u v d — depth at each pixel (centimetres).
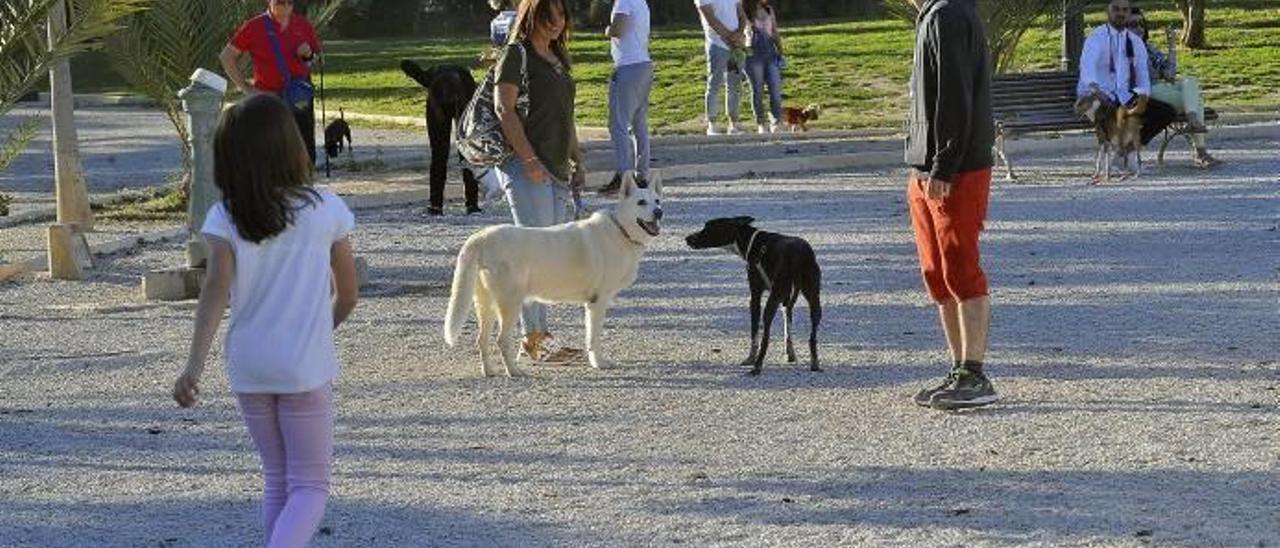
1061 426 946
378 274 1554
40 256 1692
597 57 4178
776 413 994
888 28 4581
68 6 1844
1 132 3203
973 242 971
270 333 638
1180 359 1109
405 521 801
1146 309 1286
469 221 1897
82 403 1068
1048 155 2392
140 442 964
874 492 829
